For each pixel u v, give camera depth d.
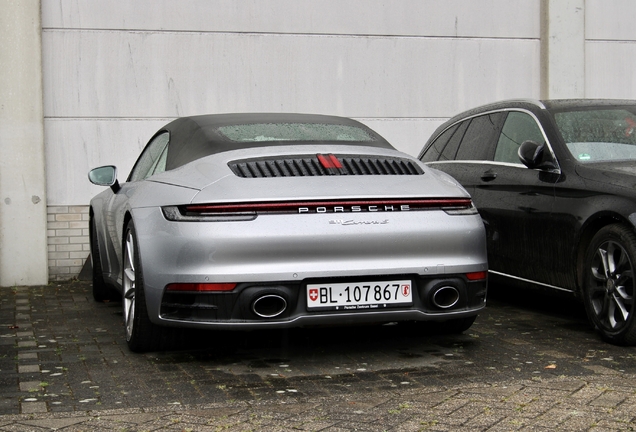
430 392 3.66
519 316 5.77
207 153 4.63
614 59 9.44
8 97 7.80
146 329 4.47
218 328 3.99
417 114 8.95
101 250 6.30
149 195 4.48
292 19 8.58
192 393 3.77
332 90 8.72
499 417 3.22
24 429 3.16
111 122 8.20
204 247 3.95
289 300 3.99
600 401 3.42
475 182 6.19
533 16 9.22
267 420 3.26
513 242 5.68
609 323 4.72
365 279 4.09
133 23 8.21
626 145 5.39
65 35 8.06
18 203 7.86
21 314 6.23
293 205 4.02
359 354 4.58
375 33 8.80
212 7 8.38
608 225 4.72
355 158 4.46
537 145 5.39
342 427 3.14
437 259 4.19
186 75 8.36
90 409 3.51
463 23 9.02
